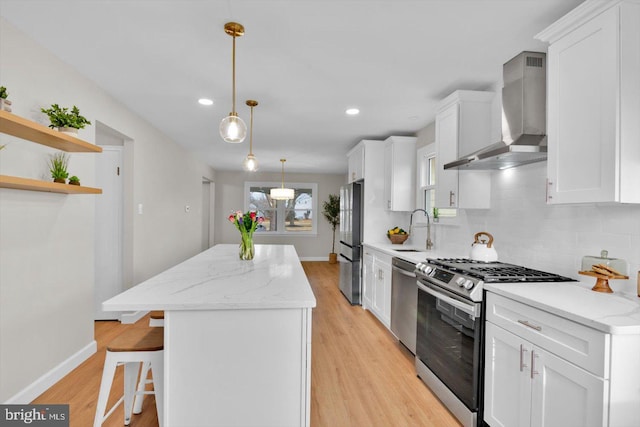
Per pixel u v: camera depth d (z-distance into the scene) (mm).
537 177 2348
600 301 1521
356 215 4691
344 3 1761
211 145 5445
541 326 1504
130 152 3711
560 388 1411
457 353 2072
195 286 1824
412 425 1998
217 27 2002
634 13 1462
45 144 2225
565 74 1728
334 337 3428
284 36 2096
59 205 2465
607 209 1848
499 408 1763
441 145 3068
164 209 4766
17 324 2090
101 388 1602
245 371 1572
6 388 2010
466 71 2590
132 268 3732
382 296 3721
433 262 2605
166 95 3148
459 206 2828
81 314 2738
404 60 2412
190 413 1548
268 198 8984
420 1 1741
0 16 1913
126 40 2166
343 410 2145
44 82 2283
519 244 2506
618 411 1232
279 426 1593
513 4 1765
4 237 1996
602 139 1522
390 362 2861
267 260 2801
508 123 2285
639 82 1468
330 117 3768
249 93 3078
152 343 1648
